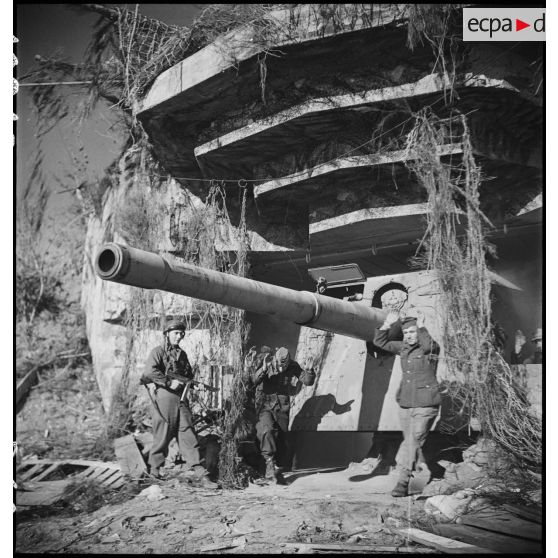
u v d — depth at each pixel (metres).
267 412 10.20
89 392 15.69
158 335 13.07
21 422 14.38
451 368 9.22
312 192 10.93
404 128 9.59
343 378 10.81
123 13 11.09
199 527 8.02
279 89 9.96
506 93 8.94
